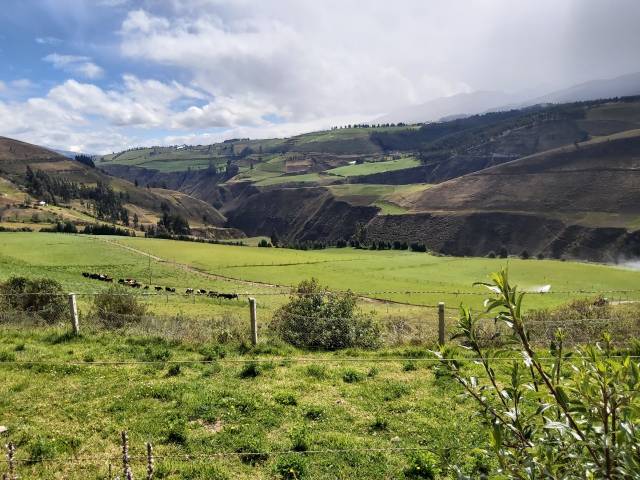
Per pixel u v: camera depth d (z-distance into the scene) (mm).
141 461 8312
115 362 13672
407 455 8586
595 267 116875
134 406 10602
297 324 18875
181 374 12977
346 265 116938
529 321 18875
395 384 12383
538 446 3357
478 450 3812
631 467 2912
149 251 118812
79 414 10180
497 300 3473
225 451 8758
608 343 3633
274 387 12148
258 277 96562
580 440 3135
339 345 18016
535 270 112375
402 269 113750
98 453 8562
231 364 14102
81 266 91438
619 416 3172
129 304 20734
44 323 18828
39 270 76812
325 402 11242
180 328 18641
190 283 85312
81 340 16109
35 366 12969
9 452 6559
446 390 12016
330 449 8852
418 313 48625
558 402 3238
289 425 9969
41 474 7781
